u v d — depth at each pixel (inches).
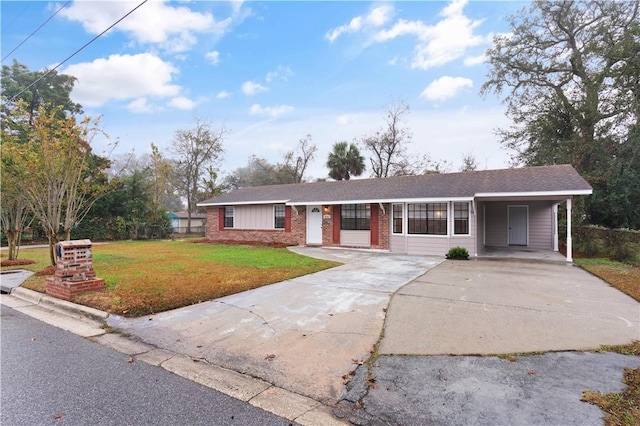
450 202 493.0
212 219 810.2
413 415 101.0
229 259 449.7
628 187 632.4
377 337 165.3
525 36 850.8
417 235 517.3
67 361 143.4
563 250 559.5
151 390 118.5
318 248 605.9
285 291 262.7
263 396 114.3
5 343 164.7
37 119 352.8
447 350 148.3
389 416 101.1
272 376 128.3
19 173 340.2
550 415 99.0
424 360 138.6
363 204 590.2
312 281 301.3
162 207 1076.5
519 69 874.8
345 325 183.5
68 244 248.8
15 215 465.1
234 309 215.3
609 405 103.3
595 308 211.6
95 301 229.0
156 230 984.3
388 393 113.9
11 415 101.9
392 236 544.1
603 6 759.1
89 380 126.0
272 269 362.6
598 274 327.9
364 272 349.4
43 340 169.3
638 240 393.4
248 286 276.1
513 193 434.0
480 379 122.0
